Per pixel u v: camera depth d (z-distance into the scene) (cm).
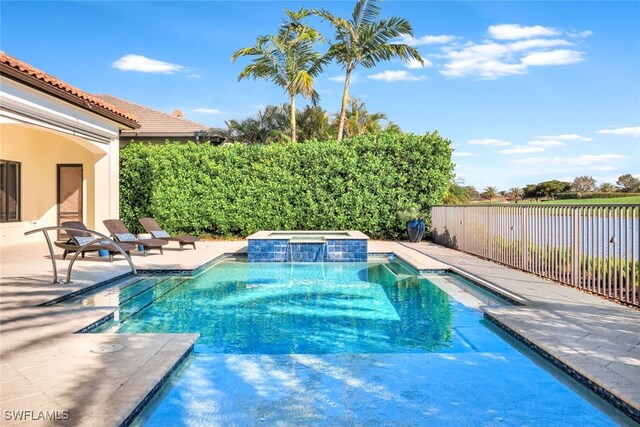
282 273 1030
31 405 323
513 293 718
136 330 591
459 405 372
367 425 338
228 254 1270
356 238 1212
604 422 346
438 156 1592
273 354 496
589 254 730
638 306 613
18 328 513
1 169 1380
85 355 427
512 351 505
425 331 589
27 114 1003
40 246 1369
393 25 1795
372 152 1611
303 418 348
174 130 2186
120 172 1652
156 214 1638
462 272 941
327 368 450
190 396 385
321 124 2434
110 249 1027
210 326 612
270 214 1625
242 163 1625
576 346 450
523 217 961
